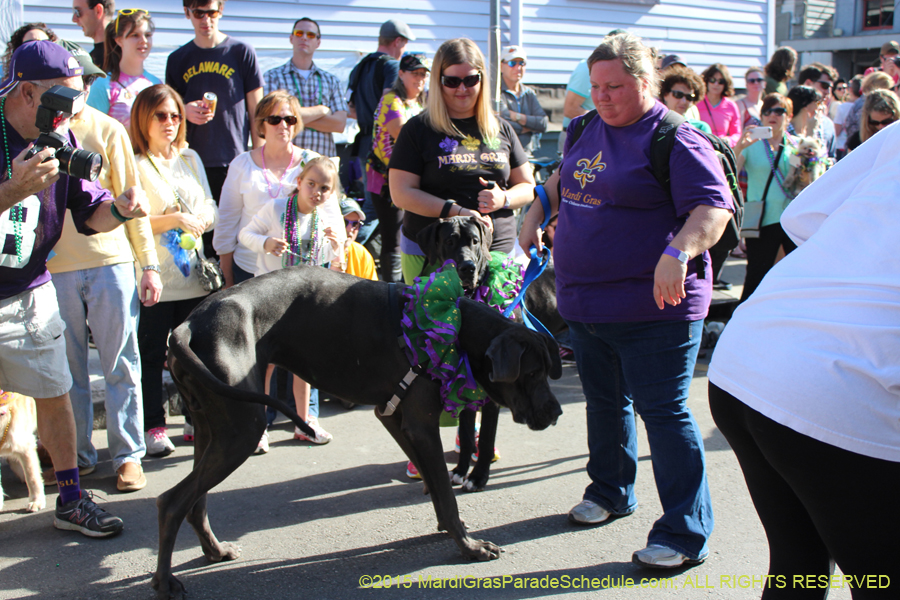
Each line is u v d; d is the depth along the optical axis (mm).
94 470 3889
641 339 2885
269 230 4023
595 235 2902
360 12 7770
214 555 2920
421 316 2801
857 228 1740
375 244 6188
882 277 1656
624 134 2852
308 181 3893
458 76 3629
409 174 3793
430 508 3436
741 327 1898
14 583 2766
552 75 9555
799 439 1699
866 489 1669
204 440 2848
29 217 2883
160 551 2578
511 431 4445
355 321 2832
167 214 3934
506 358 2668
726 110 7879
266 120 4211
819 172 5633
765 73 8797
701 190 2645
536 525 3232
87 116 3500
